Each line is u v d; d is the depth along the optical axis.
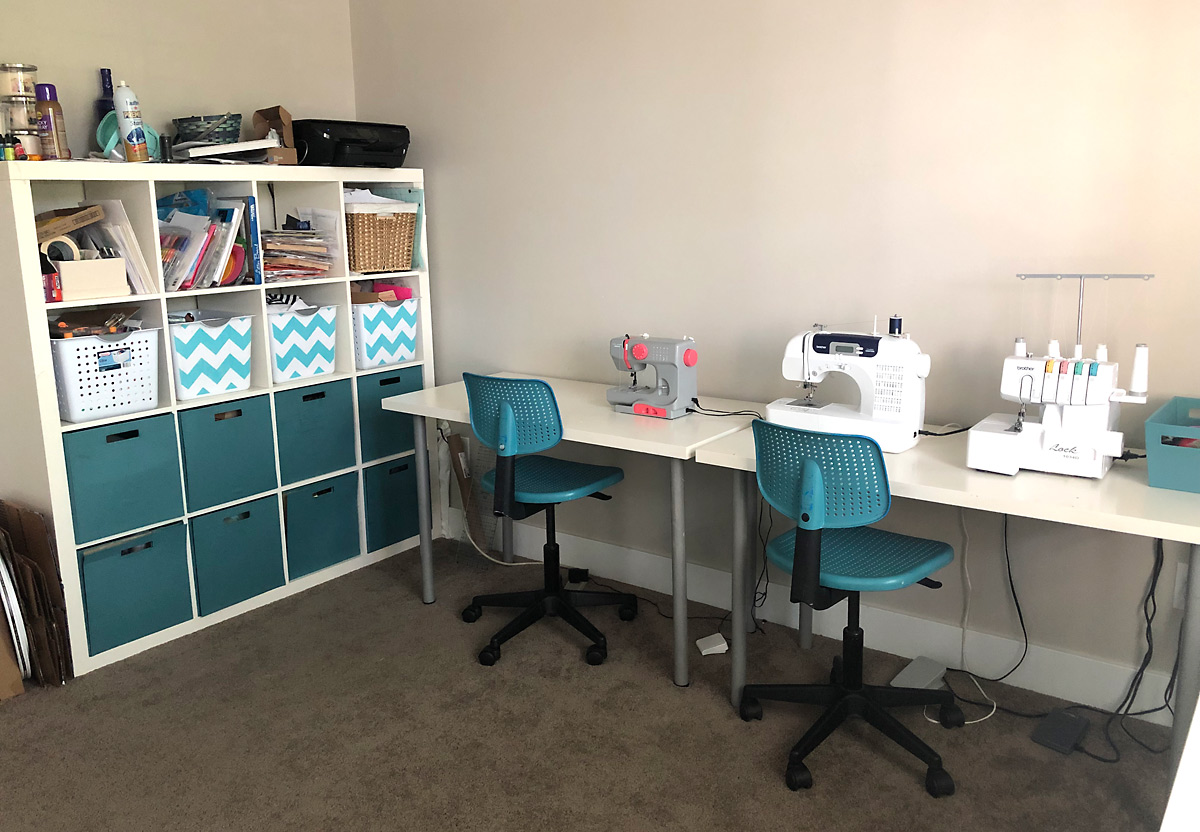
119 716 2.52
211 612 3.07
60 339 2.59
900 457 2.25
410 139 3.65
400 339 3.60
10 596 2.60
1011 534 2.56
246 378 3.12
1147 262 2.24
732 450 2.35
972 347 2.54
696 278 3.02
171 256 2.88
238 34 3.38
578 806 2.12
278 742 2.39
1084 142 2.28
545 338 3.46
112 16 3.01
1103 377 1.96
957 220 2.50
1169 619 2.36
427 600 3.23
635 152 3.08
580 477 2.90
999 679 2.64
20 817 2.11
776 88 2.75
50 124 2.69
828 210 2.71
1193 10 2.10
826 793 2.15
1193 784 1.12
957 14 2.41
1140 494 1.92
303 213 3.39
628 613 3.06
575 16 3.12
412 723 2.47
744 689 2.46
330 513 3.42
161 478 2.87
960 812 2.08
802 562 2.10
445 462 3.83
